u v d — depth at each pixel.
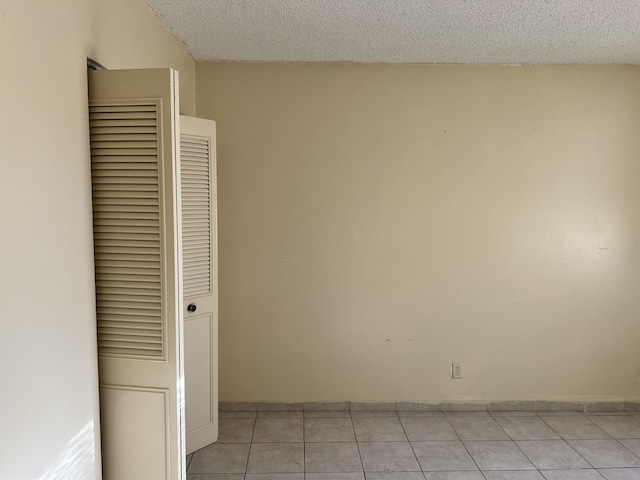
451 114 3.13
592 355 3.25
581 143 3.16
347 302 3.20
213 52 2.91
